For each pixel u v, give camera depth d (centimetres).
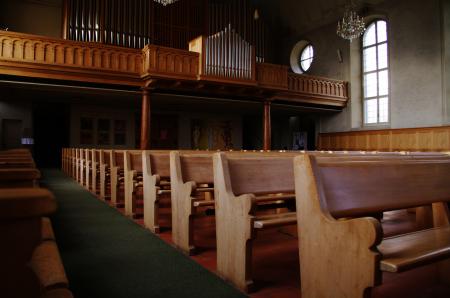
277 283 280
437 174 279
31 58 1171
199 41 1405
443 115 1466
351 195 225
